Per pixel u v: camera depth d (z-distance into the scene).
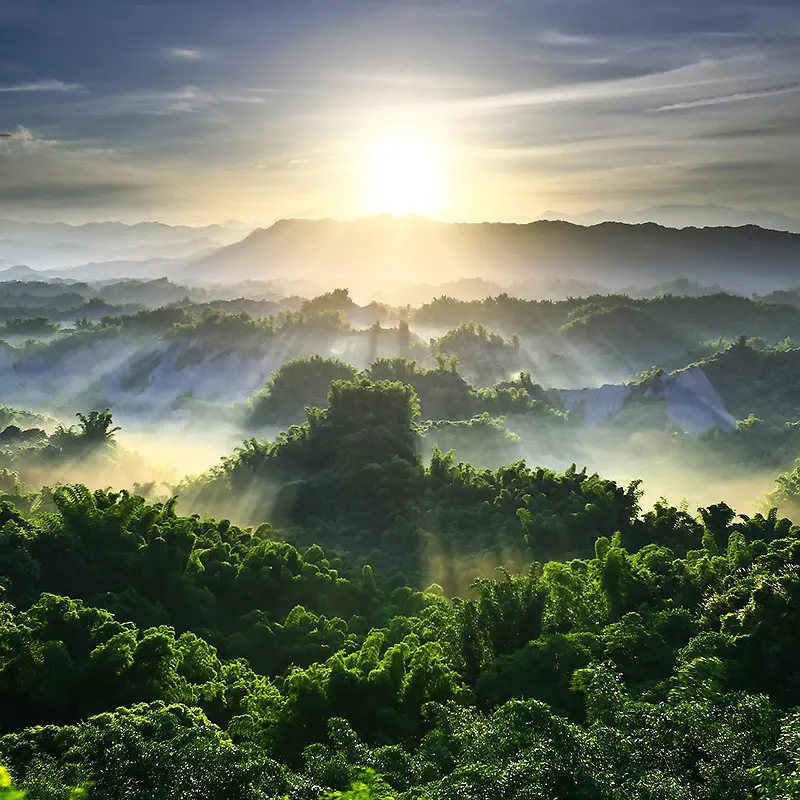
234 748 23.83
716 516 63.56
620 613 39.41
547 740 20.02
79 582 47.88
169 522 54.72
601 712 23.11
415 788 22.03
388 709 30.98
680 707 21.77
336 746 26.25
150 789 22.77
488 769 19.69
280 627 47.72
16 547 46.72
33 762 24.02
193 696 34.41
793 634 30.64
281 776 23.78
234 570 54.00
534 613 36.94
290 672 42.47
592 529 66.62
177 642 38.09
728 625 32.22
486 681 33.31
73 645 34.28
